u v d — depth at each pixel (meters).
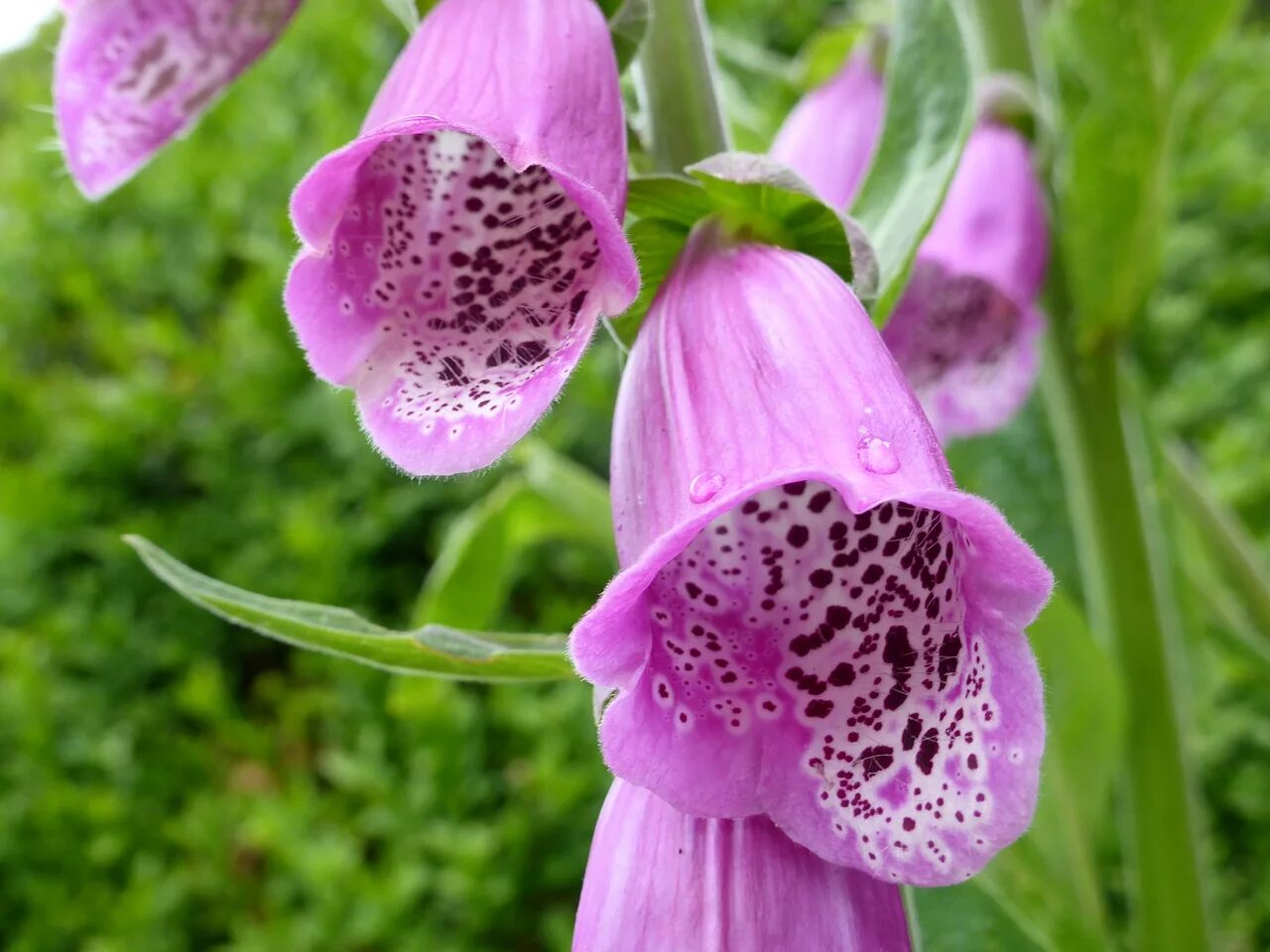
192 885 0.43
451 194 0.11
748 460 0.10
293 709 0.48
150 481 0.54
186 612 0.51
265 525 0.50
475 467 0.09
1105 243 0.19
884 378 0.10
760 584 0.11
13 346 0.60
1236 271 0.54
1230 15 0.19
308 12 0.56
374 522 0.48
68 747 0.45
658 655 0.10
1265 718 0.39
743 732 0.10
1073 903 0.18
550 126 0.10
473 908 0.39
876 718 0.10
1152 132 0.19
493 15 0.11
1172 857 0.20
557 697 0.43
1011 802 0.09
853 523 0.11
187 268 0.56
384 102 0.11
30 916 0.43
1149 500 0.22
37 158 0.60
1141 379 0.52
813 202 0.11
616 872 0.11
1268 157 0.59
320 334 0.10
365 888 0.39
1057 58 0.24
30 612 0.51
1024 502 0.25
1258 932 0.37
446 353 0.10
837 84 0.21
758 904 0.11
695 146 0.13
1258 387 0.50
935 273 0.19
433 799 0.41
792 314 0.10
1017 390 0.18
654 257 0.12
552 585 0.49
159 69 0.14
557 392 0.09
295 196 0.10
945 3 0.14
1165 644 0.20
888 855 0.09
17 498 0.50
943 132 0.14
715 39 0.25
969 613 0.10
